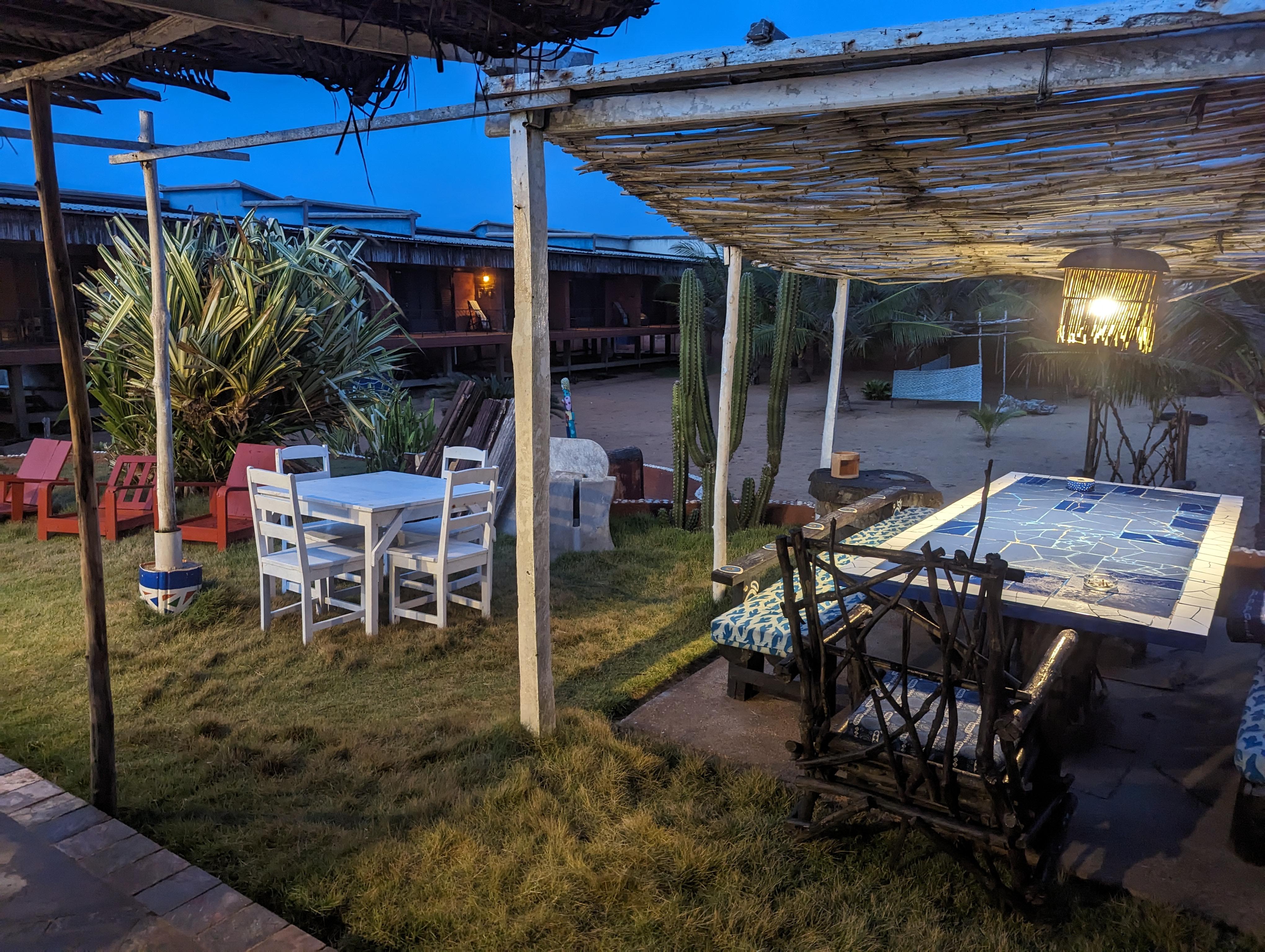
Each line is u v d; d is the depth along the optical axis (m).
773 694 3.68
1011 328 19.44
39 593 5.14
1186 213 3.04
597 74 2.55
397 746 3.33
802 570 2.41
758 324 22.75
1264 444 6.66
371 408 8.88
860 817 2.68
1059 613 2.65
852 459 6.39
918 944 2.21
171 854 2.51
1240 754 2.57
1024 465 11.09
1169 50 1.88
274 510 4.45
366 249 17.62
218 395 7.56
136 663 4.15
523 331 3.04
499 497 6.79
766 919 2.27
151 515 6.56
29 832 2.61
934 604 2.38
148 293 7.49
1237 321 6.60
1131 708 3.82
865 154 2.67
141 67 2.61
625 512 7.55
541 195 2.92
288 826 2.70
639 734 3.44
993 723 2.11
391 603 4.78
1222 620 4.96
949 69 2.10
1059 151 2.47
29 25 2.23
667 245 31.23
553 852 2.57
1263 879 2.54
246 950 2.12
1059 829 2.52
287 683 4.02
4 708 3.63
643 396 20.28
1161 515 4.16
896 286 20.36
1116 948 2.21
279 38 2.29
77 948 2.11
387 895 2.37
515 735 3.30
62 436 12.54
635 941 2.21
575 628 4.73
